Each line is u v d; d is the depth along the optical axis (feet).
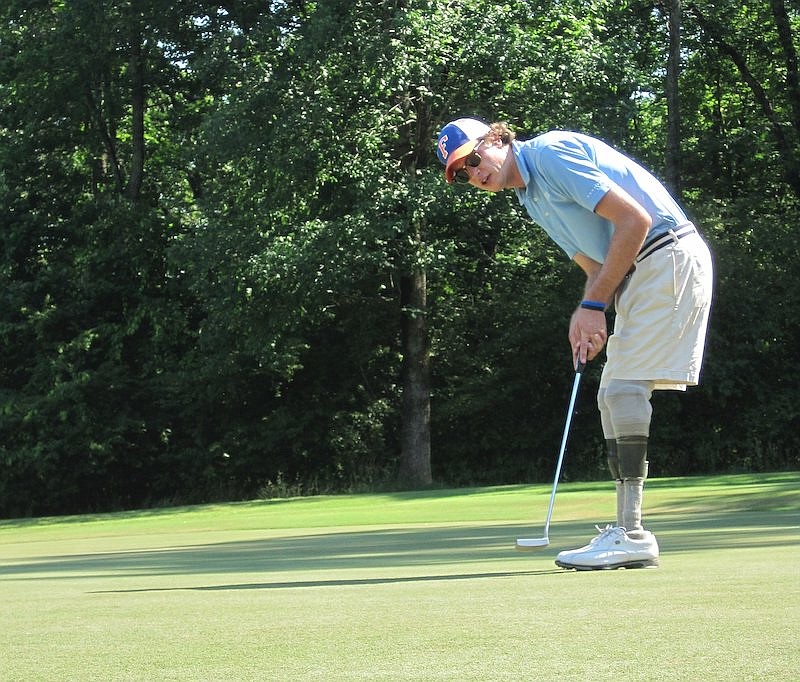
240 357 92.94
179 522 56.18
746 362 94.02
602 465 99.81
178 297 100.48
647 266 15.58
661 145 106.52
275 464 101.50
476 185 16.48
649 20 108.78
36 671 6.49
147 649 7.28
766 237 97.25
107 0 94.99
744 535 20.94
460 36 81.35
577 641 6.97
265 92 81.15
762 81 113.39
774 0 104.37
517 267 97.60
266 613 9.22
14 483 95.61
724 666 5.95
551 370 99.71
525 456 102.12
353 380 103.04
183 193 103.96
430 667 6.23
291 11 91.56
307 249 79.66
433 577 13.15
